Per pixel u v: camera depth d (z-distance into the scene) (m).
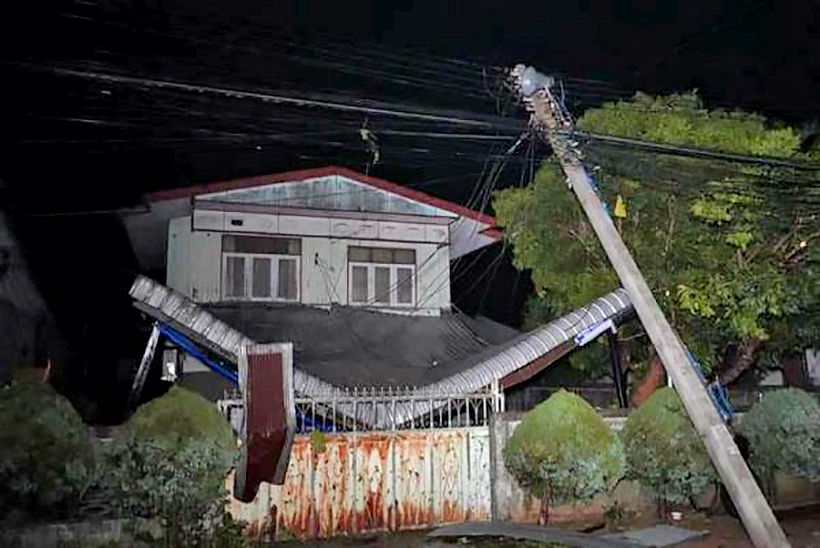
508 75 9.97
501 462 10.57
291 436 9.24
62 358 18.64
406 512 10.09
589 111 13.66
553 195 14.12
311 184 16.55
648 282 13.14
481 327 17.11
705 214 12.33
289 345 9.57
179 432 8.42
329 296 16.39
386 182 16.98
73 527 7.66
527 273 24.38
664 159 12.74
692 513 11.21
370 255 16.91
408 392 11.15
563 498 10.02
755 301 12.27
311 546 9.23
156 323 12.30
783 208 12.45
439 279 17.22
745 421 11.95
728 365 15.08
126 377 20.52
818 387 20.03
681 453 10.41
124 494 8.09
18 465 7.29
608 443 10.05
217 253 15.91
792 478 12.30
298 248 16.45
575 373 18.45
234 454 8.76
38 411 7.61
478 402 11.60
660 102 13.78
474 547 8.92
